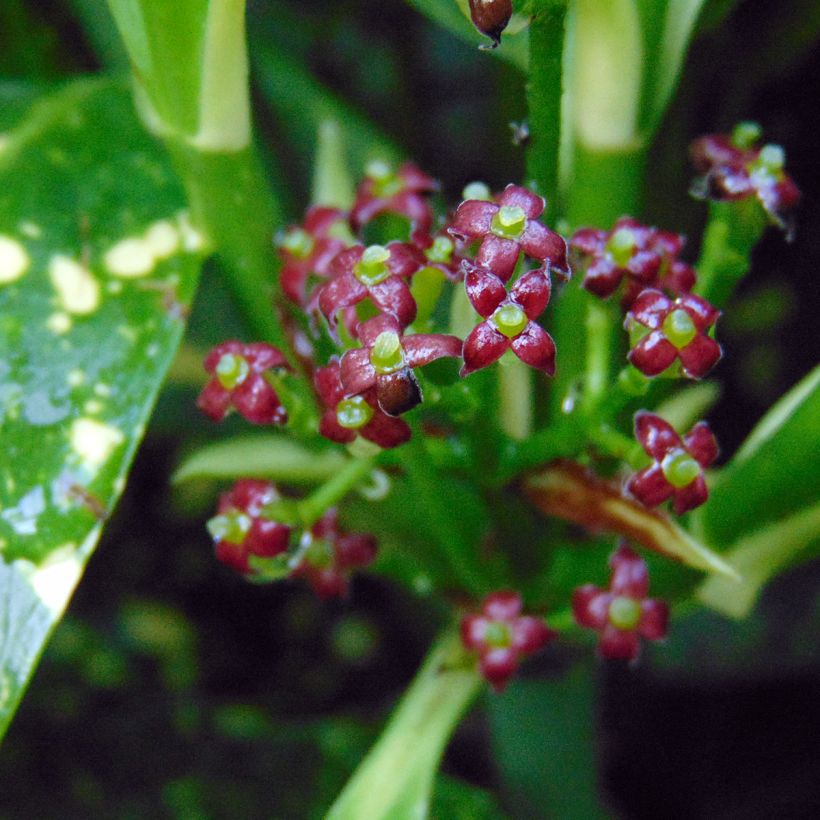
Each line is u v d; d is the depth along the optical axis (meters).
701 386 0.21
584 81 0.17
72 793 0.24
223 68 0.16
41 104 0.18
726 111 0.21
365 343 0.14
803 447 0.18
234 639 0.33
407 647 0.33
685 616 0.28
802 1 0.21
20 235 0.17
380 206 0.17
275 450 0.19
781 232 0.25
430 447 0.17
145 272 0.17
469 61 0.30
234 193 0.17
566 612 0.18
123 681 0.30
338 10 0.27
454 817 0.22
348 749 0.25
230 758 0.25
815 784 0.29
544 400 0.19
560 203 0.18
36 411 0.16
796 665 0.28
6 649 0.15
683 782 0.30
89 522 0.16
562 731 0.23
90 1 0.20
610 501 0.17
